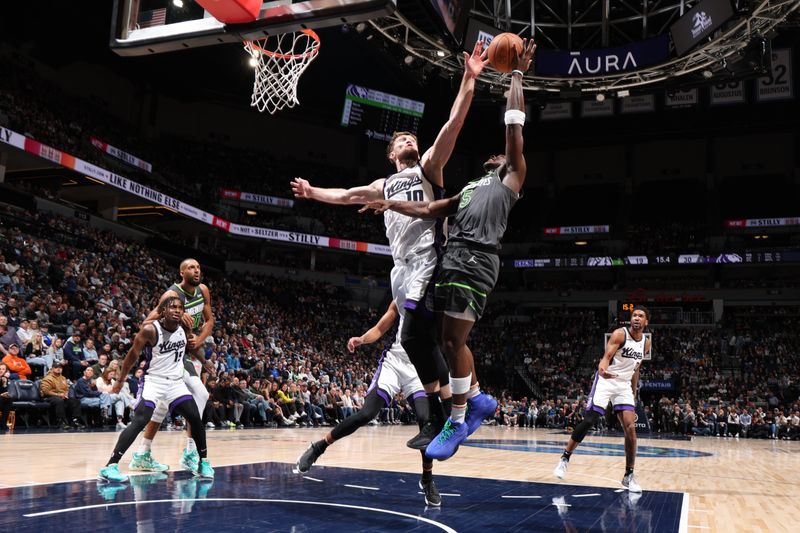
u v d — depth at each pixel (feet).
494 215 11.40
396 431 51.13
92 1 70.18
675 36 49.47
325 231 107.86
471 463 26.71
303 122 118.42
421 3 42.52
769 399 79.46
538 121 113.60
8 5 71.46
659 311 107.65
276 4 20.35
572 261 111.24
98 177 70.74
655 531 12.17
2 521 10.65
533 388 92.79
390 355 15.57
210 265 90.79
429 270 12.35
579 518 13.37
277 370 55.52
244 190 103.35
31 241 53.52
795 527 13.21
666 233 114.93
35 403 32.71
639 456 34.37
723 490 19.69
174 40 21.53
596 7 71.20
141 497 13.61
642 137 120.37
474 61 11.95
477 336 107.96
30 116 69.87
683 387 85.10
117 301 51.24
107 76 94.43
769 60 49.49
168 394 16.65
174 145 102.47
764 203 114.42
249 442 31.86
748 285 105.60
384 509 13.47
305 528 11.00
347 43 92.68
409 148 12.99
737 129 115.85
